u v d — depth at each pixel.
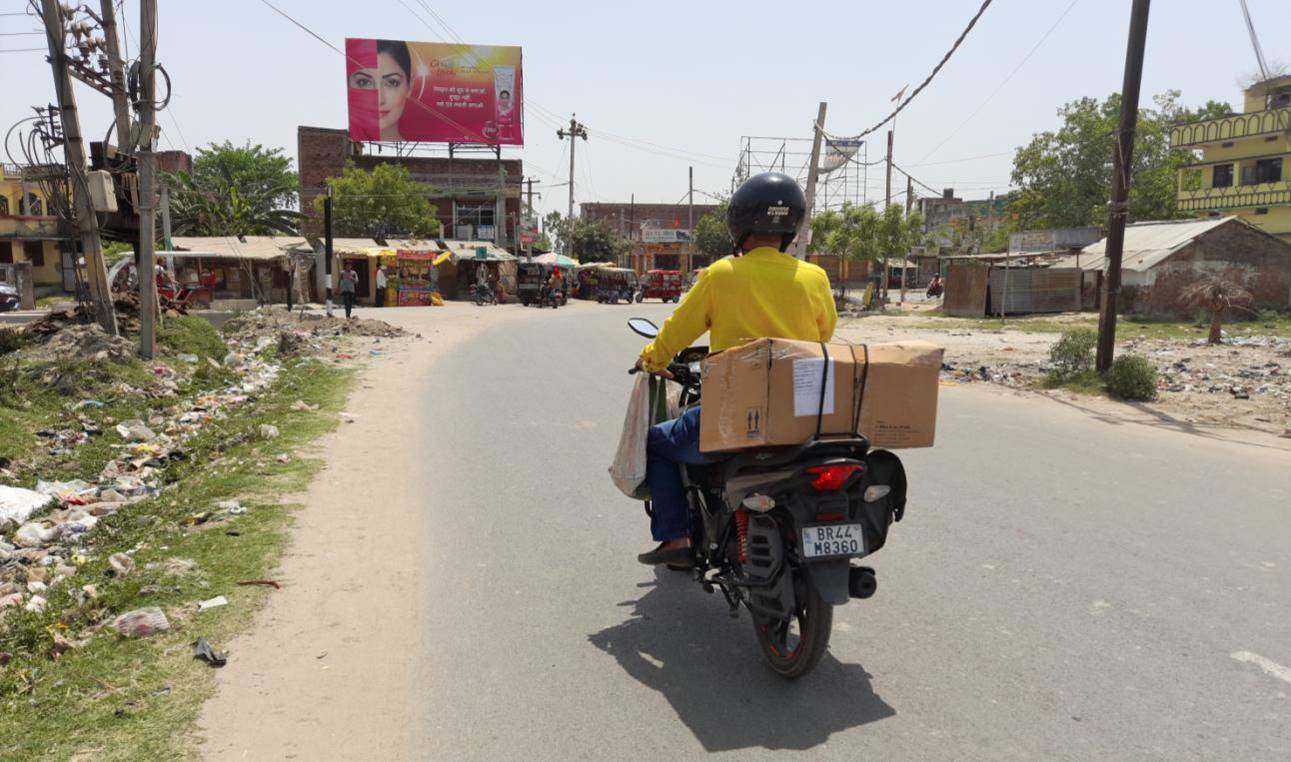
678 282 50.81
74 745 3.06
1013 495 6.57
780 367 3.33
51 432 8.35
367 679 3.64
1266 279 28.23
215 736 3.15
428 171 55.97
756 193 3.75
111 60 13.62
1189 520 5.91
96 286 12.66
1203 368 14.85
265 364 14.20
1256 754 3.06
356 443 8.22
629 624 4.25
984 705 3.43
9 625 4.03
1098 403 11.40
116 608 4.23
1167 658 3.81
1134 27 12.12
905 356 3.47
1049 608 4.38
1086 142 51.56
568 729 3.27
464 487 6.77
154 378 11.34
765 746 3.15
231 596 4.44
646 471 4.16
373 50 51.38
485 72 52.50
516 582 4.79
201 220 42.38
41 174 12.70
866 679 3.66
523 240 65.31
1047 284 31.20
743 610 4.43
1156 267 27.39
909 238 36.62
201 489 6.41
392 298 36.44
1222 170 40.50
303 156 54.34
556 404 10.76
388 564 5.01
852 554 3.40
